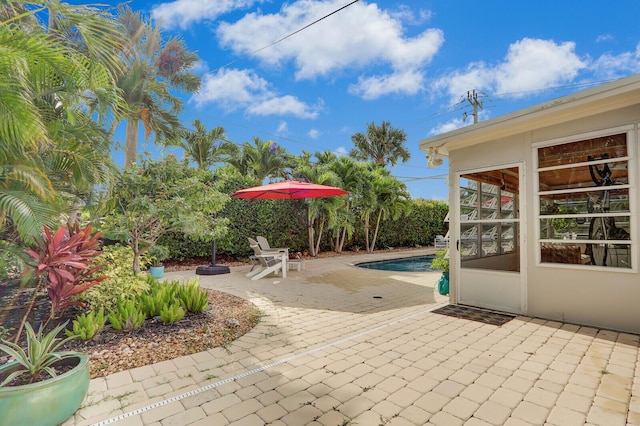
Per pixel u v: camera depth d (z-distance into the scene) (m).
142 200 5.64
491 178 6.00
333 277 8.95
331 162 14.30
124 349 3.71
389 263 13.53
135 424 2.44
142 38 12.04
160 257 8.30
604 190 4.48
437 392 2.88
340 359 3.54
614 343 3.92
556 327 4.52
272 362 3.47
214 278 8.57
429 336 4.23
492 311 5.37
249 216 12.06
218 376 3.17
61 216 4.24
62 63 3.46
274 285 7.73
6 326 4.01
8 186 3.45
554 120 4.78
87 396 2.81
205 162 14.24
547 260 4.93
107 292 4.43
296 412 2.59
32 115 3.09
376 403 2.71
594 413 2.56
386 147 24.36
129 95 11.44
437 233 20.09
